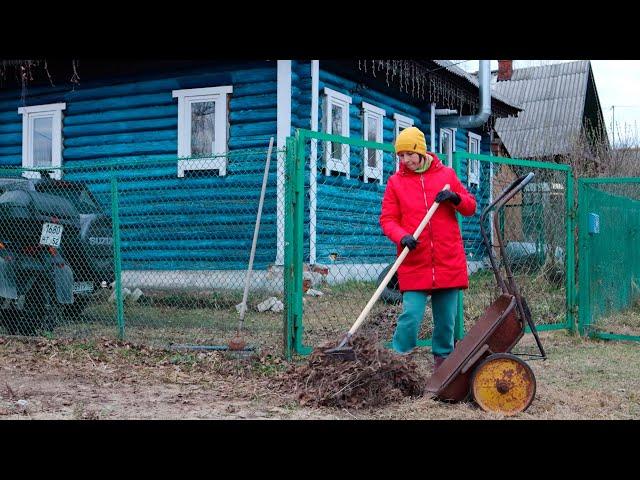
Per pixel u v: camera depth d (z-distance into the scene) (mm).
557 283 9281
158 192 12688
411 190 5543
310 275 8859
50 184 9320
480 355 5129
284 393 5480
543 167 8508
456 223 5559
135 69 13102
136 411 4953
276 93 11938
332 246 9836
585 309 8914
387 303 8391
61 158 13812
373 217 10094
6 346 7629
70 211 8734
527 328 8516
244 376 6211
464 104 18391
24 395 5473
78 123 13719
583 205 8961
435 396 5195
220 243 12016
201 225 12250
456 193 5500
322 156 12289
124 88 13266
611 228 9828
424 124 17141
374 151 14234
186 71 12664
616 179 8867
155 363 6762
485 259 10008
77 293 8766
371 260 9367
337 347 5211
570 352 7840
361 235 9961
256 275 10922
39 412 4902
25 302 8172
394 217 5598
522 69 31578
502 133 28578
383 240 9961
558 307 9102
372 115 14648
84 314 9391
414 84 15141
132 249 12781
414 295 5496
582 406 5305
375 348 5211
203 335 8180
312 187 10102
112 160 13336
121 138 13273
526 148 27344
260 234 11703
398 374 5309
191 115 12641
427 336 7727
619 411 5180
